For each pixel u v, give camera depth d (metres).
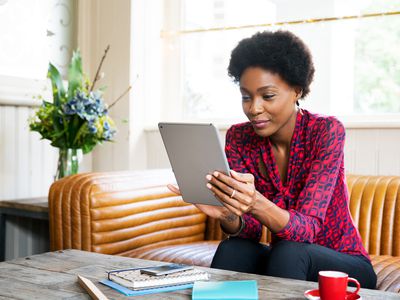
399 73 2.79
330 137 1.66
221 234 2.82
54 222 2.30
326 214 1.68
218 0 3.25
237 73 1.71
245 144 1.84
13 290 1.31
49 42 3.18
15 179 2.95
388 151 2.69
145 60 3.35
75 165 2.73
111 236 2.30
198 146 1.47
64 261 1.62
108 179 2.34
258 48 1.64
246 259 1.61
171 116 3.43
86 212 2.22
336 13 2.90
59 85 2.70
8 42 2.95
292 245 1.50
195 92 3.37
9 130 2.91
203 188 1.55
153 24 3.39
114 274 1.38
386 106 2.83
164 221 2.58
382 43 2.83
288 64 1.62
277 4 3.06
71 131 2.67
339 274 1.19
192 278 1.36
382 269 2.01
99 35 3.35
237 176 1.46
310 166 1.69
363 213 2.45
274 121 1.67
